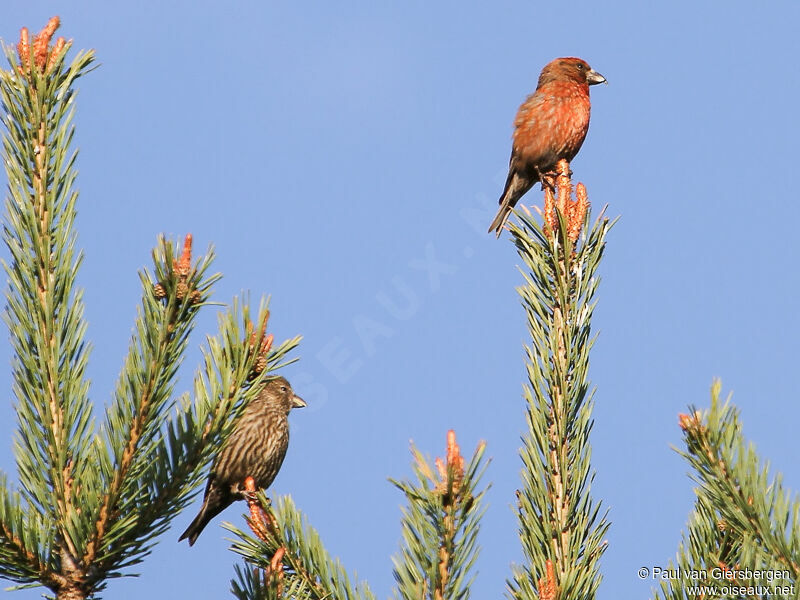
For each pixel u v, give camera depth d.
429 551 4.88
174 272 5.38
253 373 5.73
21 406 5.45
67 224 5.88
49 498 5.31
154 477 5.37
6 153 6.04
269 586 5.01
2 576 5.12
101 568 5.29
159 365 5.37
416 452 5.00
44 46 6.30
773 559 4.68
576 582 5.27
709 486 4.92
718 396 5.00
